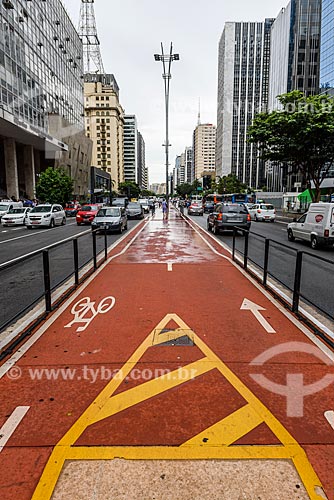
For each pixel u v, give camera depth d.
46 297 5.78
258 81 138.88
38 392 3.36
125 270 9.33
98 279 8.26
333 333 4.89
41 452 2.56
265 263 7.57
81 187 75.31
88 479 2.32
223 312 5.71
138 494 2.20
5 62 38.78
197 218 35.34
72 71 68.38
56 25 58.19
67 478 2.33
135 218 33.81
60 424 2.87
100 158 134.12
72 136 68.06
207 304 6.16
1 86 37.75
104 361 3.99
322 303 6.44
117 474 2.36
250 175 140.88
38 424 2.88
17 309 6.16
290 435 2.74
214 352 4.21
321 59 61.16
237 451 2.57
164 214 38.28
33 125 47.34
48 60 54.06
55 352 4.25
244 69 138.50
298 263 5.60
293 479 2.32
